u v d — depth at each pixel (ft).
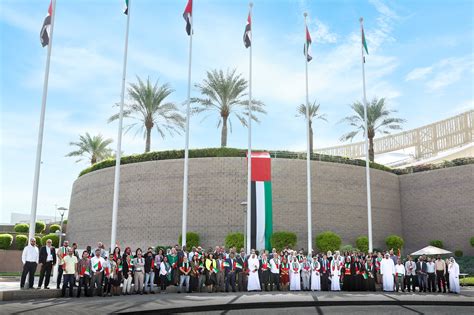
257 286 63.46
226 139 128.67
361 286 65.67
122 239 116.37
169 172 115.75
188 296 53.72
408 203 132.16
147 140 137.08
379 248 121.90
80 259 52.19
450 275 65.36
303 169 117.39
